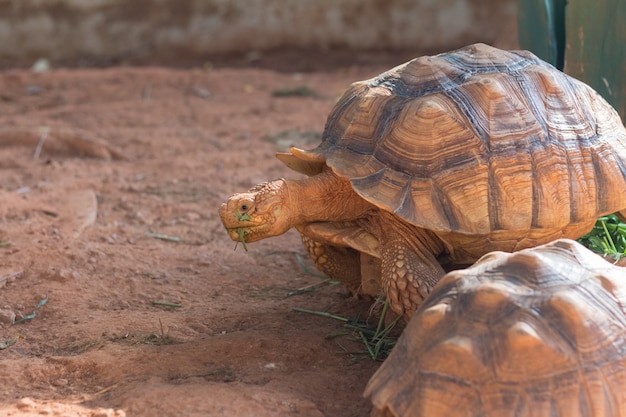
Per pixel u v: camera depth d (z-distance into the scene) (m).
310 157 2.89
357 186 2.81
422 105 2.83
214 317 3.01
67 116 5.18
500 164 2.80
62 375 2.81
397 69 2.96
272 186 2.85
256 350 2.87
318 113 5.20
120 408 2.70
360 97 2.92
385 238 2.85
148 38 7.68
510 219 2.79
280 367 2.83
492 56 2.91
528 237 2.81
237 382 2.77
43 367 2.82
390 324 2.93
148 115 5.22
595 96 2.95
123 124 5.01
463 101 2.84
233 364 2.84
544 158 2.82
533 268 2.61
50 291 3.11
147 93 5.84
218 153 4.31
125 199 3.70
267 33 7.64
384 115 2.87
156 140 4.60
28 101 5.66
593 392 2.54
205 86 6.05
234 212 2.84
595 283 2.61
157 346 2.89
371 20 7.56
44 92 5.89
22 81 6.16
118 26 7.67
